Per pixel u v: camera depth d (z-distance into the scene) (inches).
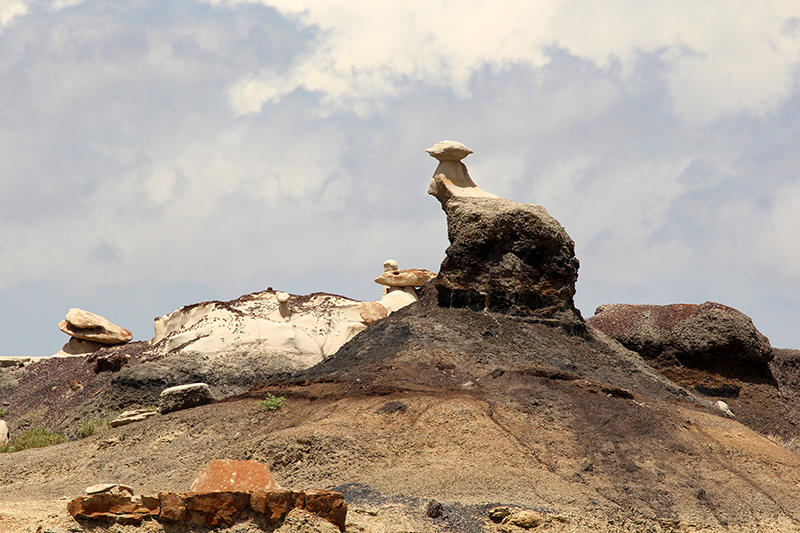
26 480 735.7
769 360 1230.9
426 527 547.8
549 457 682.8
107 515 474.9
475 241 1012.5
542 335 970.7
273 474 650.2
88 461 757.9
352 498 588.4
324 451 660.1
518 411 740.7
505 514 575.5
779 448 802.2
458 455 663.1
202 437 762.8
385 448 669.9
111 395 1200.2
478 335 927.7
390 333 939.3
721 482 696.4
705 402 992.2
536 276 1022.4
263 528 496.7
